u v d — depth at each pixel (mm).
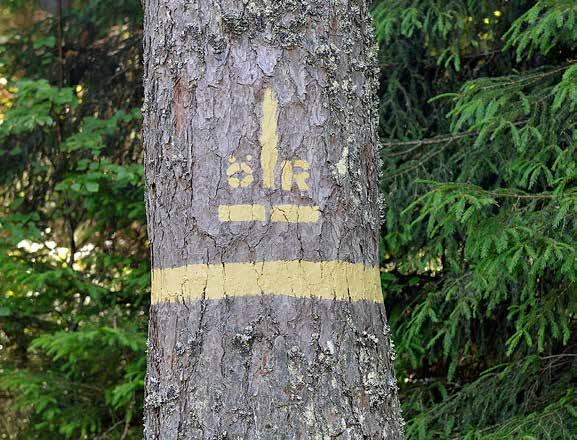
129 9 6441
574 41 4254
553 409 4039
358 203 2291
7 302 5902
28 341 6395
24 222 6168
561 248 3424
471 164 4559
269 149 2201
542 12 4445
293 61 2246
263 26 2244
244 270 2162
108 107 6594
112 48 6676
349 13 2389
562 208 3432
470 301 4258
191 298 2197
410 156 5012
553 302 3861
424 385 4984
